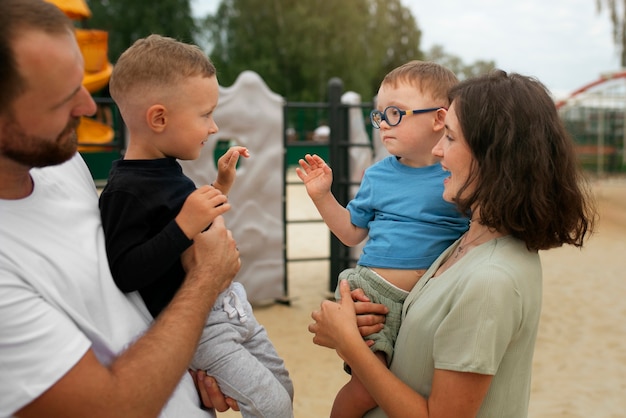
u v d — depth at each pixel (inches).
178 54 61.5
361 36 1293.1
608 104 812.6
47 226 52.2
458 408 54.9
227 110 226.8
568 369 189.5
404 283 69.7
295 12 1235.2
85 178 62.7
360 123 249.0
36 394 46.1
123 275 55.8
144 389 49.7
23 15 44.6
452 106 58.9
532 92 55.9
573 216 56.4
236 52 1255.5
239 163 249.4
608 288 281.3
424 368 59.1
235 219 234.7
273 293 245.8
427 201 71.0
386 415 64.5
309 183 77.0
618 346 207.8
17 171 50.6
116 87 62.0
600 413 160.2
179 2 1217.4
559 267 324.8
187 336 53.9
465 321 54.3
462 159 57.7
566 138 56.4
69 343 47.8
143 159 61.2
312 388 174.2
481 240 60.1
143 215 57.5
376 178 75.8
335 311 63.5
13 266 48.1
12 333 46.3
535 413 160.4
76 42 48.3
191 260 61.0
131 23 1190.9
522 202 54.9
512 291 54.2
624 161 852.6
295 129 706.2
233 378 62.2
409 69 72.3
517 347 57.4
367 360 59.7
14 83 44.2
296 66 1268.5
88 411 47.4
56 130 47.5
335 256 255.6
